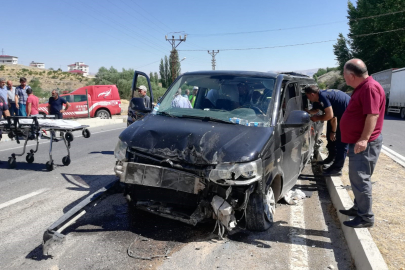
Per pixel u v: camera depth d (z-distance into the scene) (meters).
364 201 4.04
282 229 4.62
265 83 5.02
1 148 10.59
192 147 4.03
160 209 4.38
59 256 3.78
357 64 3.97
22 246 4.03
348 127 4.09
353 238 4.02
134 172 4.19
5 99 11.09
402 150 10.67
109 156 9.53
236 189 4.05
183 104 5.13
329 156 7.35
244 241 4.22
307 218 5.07
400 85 25.17
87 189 6.29
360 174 4.05
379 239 4.04
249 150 3.94
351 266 3.75
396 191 5.88
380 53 47.84
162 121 4.71
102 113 22.86
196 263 3.69
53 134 7.97
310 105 6.93
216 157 3.89
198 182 3.93
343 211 4.50
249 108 4.75
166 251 3.92
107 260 3.71
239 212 4.55
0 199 5.68
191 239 4.23
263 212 4.30
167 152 4.10
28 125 7.61
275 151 4.39
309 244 4.22
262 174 4.02
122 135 4.56
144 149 4.23
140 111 5.35
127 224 4.62
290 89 5.54
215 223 4.36
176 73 59.56
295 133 5.27
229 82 5.17
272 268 3.65
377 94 3.85
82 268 3.54
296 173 5.65
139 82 53.22
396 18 44.22
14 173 7.41
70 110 22.05
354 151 3.89
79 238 4.20
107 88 23.06
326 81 80.50
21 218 4.88
